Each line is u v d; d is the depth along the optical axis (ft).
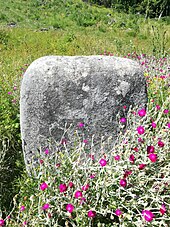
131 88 9.87
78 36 36.73
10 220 8.14
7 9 56.59
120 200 7.66
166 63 18.56
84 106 9.61
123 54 23.35
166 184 7.88
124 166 7.34
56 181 8.10
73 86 9.39
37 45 29.32
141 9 75.00
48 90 9.29
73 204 7.31
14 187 9.65
